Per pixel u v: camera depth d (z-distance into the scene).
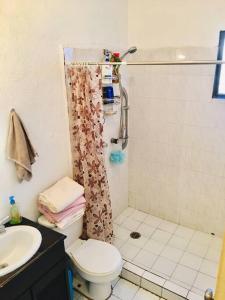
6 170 1.75
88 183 2.25
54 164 2.12
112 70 2.38
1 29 1.55
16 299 1.46
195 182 2.73
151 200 3.11
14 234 1.72
